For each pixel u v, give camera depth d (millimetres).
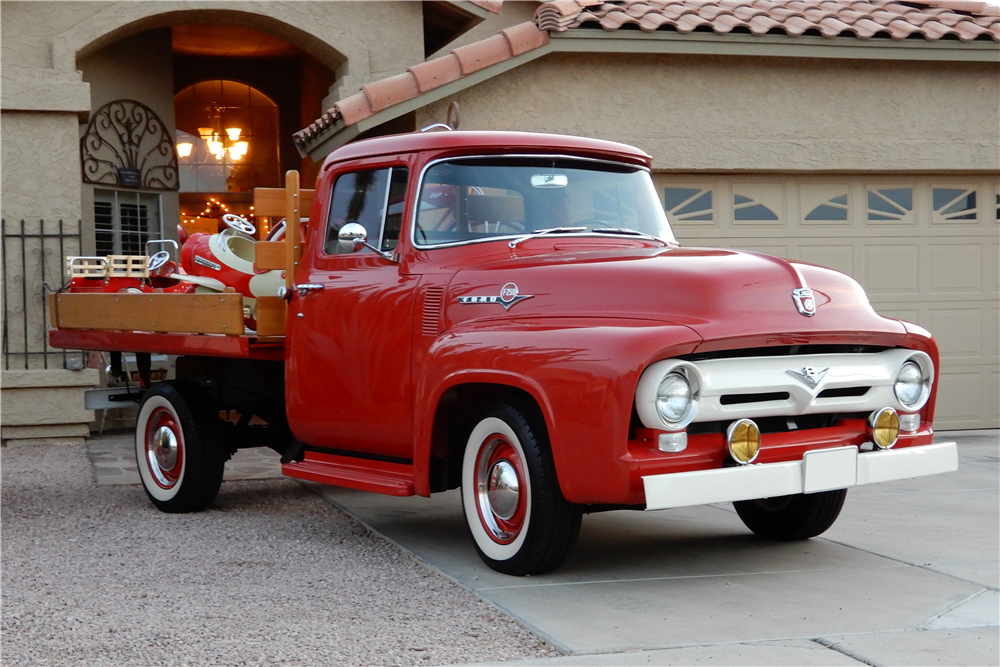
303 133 10641
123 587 4824
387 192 5715
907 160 10156
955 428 10367
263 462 9180
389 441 5559
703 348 4270
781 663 3590
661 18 9664
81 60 11609
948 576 4844
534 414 4688
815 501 5488
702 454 4395
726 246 10055
